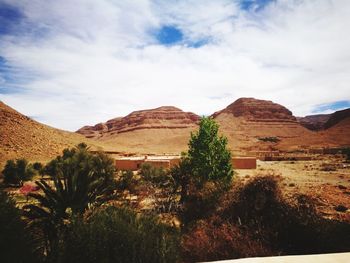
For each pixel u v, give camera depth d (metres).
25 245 4.41
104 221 5.36
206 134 20.42
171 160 60.19
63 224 6.15
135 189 23.64
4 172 36.34
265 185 8.62
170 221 11.34
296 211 7.92
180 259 5.94
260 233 7.40
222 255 6.84
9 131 90.38
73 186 6.87
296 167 70.06
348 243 7.05
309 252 7.10
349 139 169.25
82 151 18.27
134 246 4.93
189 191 13.41
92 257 4.72
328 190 29.78
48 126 130.50
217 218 8.91
